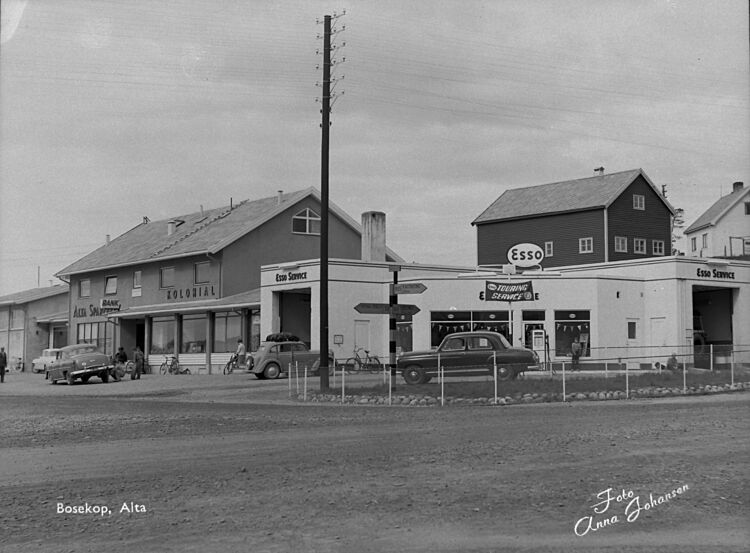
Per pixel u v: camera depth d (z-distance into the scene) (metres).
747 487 9.66
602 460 11.53
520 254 45.91
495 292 37.59
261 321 40.84
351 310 37.66
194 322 47.12
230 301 44.12
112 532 8.00
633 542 7.45
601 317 38.19
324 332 25.59
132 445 14.05
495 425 16.19
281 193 49.84
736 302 41.34
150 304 51.91
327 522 8.18
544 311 38.03
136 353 41.28
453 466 11.17
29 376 51.44
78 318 58.19
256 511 8.71
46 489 10.10
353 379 30.88
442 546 7.32
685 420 16.53
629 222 58.50
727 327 42.16
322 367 25.45
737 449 12.44
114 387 34.12
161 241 54.31
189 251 47.81
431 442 13.68
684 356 31.14
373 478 10.39
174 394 28.33
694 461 11.40
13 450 13.73
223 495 9.55
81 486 10.26
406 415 18.80
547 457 11.84
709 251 69.38
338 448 13.12
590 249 57.84
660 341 39.31
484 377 26.58
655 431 14.68
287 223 49.19
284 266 39.53
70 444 14.41
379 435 14.77
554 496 9.23
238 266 47.28
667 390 24.05
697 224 71.69
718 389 25.19
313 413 19.66
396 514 8.45
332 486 9.93
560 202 60.00
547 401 22.44
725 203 70.12
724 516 8.36
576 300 38.19
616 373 29.75
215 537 7.73
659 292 39.38
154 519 8.47
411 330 38.09
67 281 59.72
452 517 8.31
